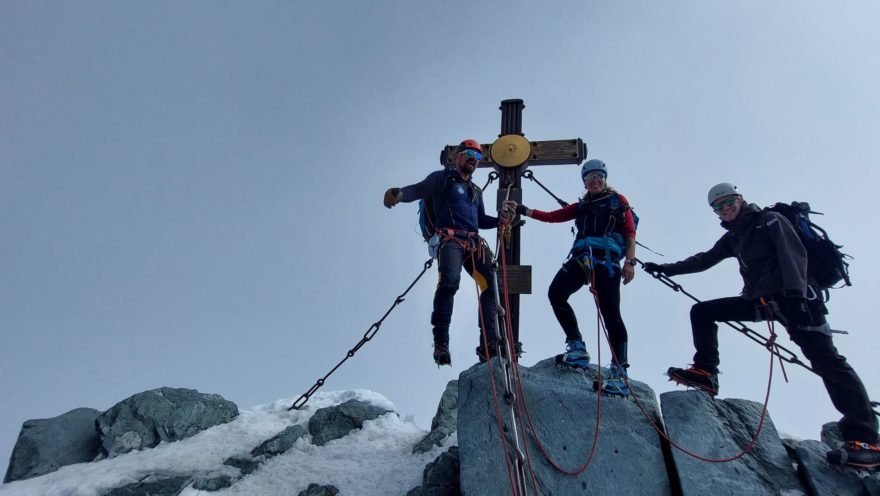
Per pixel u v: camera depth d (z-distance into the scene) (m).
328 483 6.27
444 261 5.74
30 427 7.79
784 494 4.68
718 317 5.59
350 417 7.71
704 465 4.86
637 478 4.87
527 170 7.68
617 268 5.51
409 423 8.02
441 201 6.10
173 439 7.60
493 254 6.16
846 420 4.81
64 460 7.48
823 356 4.95
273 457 6.96
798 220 5.25
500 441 5.13
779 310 5.14
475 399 5.46
